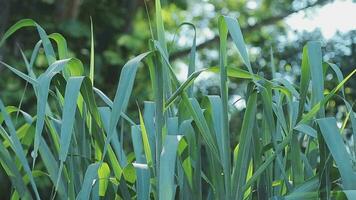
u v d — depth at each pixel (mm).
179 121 1537
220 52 1448
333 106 5070
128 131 4312
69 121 1321
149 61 1447
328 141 1301
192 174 1478
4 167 1486
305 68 1490
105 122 1575
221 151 1422
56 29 5758
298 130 1397
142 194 1435
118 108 1348
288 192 1443
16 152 1376
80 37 5969
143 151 1599
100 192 1535
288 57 7188
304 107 1587
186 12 7727
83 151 1502
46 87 1353
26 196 1474
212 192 1531
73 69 1510
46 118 1541
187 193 1485
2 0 5410
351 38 6723
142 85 5836
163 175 1307
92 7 6219
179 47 7465
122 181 1468
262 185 1537
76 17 5941
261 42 7242
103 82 5980
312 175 1535
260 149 1500
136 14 6262
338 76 1511
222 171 1475
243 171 1443
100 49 6137
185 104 1430
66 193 1508
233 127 4363
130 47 5996
